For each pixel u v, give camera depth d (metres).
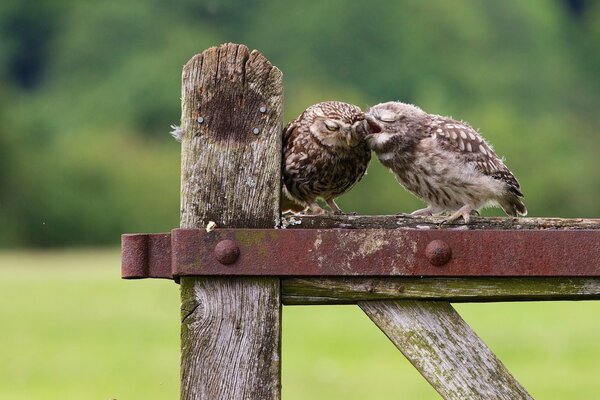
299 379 14.65
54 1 56.19
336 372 15.16
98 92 51.34
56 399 13.38
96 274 30.55
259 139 3.85
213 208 3.85
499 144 40.88
